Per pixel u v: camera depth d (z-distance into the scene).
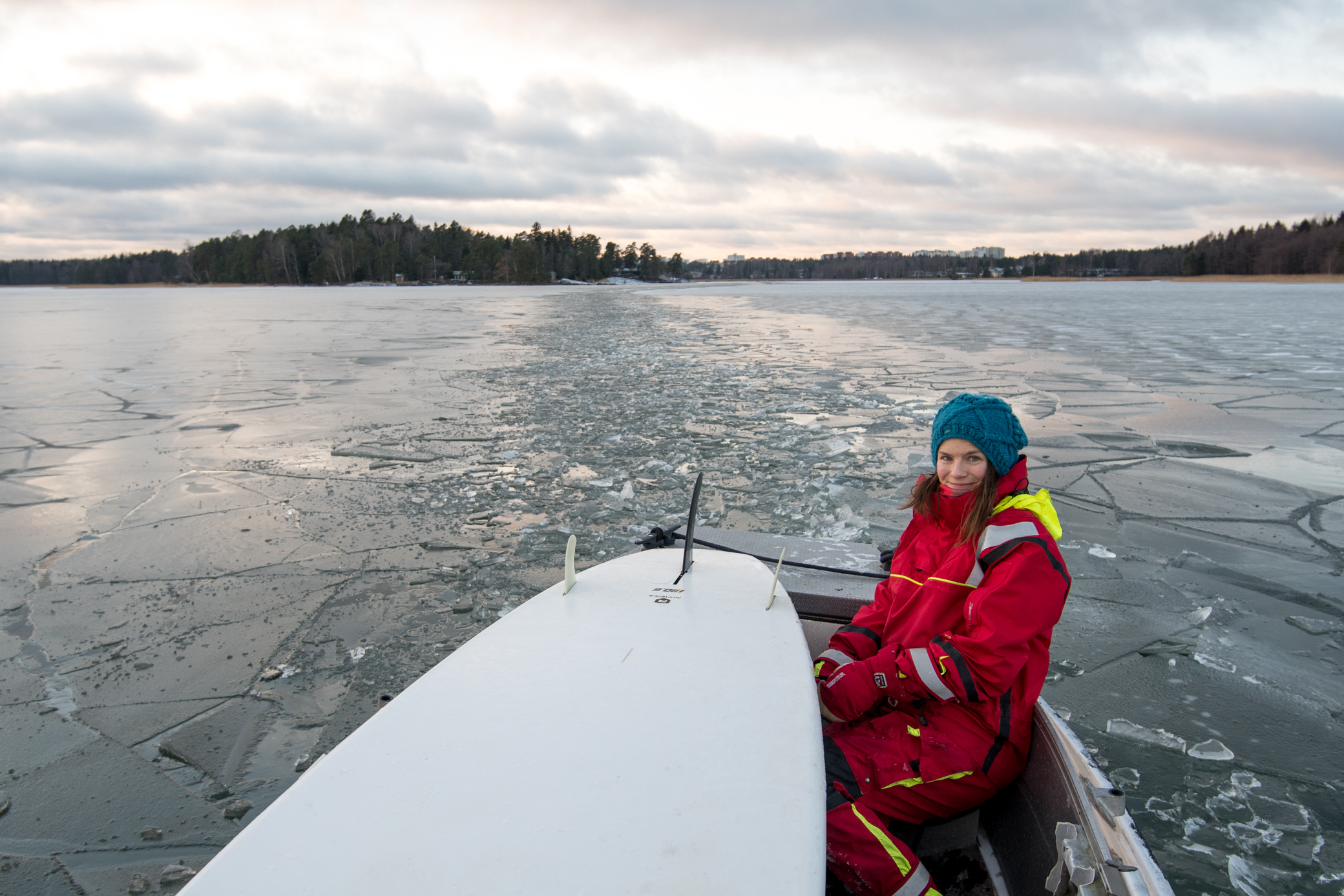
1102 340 16.56
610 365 12.17
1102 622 3.38
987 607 1.54
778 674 1.58
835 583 2.35
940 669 1.57
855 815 1.48
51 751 2.45
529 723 1.40
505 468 5.82
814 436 6.91
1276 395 9.22
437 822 1.16
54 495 5.21
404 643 3.14
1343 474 5.71
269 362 12.84
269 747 2.47
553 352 14.18
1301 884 1.95
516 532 4.45
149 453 6.39
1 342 17.05
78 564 4.00
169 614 3.42
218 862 1.09
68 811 2.18
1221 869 2.00
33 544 4.31
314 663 2.99
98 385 10.27
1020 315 25.98
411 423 7.54
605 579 2.11
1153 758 2.44
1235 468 5.88
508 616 1.85
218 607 3.48
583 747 1.33
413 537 4.35
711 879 1.07
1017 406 8.49
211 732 2.55
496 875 1.07
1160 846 2.08
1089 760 1.37
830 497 5.11
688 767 1.29
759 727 1.40
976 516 1.63
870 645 1.87
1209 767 2.40
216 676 2.90
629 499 5.04
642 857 1.10
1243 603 3.58
